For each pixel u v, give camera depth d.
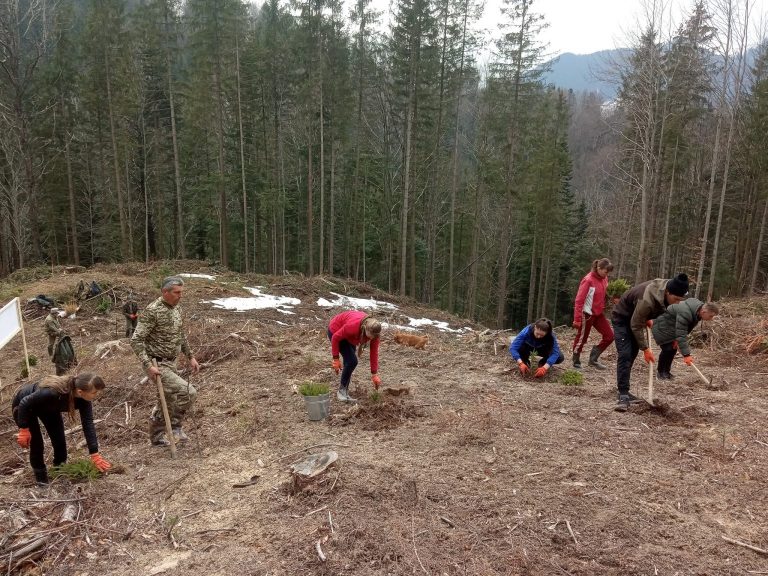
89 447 4.46
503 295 25.84
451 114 27.55
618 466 4.34
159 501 4.02
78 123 28.61
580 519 3.54
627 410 5.61
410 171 26.58
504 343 9.22
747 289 28.16
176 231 35.03
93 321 11.55
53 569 3.23
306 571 3.06
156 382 4.82
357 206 31.95
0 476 4.68
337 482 3.98
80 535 3.56
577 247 32.34
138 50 29.55
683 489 3.97
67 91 26.78
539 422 5.33
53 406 4.24
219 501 3.99
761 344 8.12
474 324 17.44
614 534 3.37
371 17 25.86
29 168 21.55
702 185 27.23
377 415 5.45
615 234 30.92
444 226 34.09
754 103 22.97
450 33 24.42
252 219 33.66
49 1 23.56
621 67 19.28
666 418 5.40
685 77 19.42
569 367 7.59
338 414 5.56
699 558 3.15
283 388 6.60
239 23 27.11
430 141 26.78
